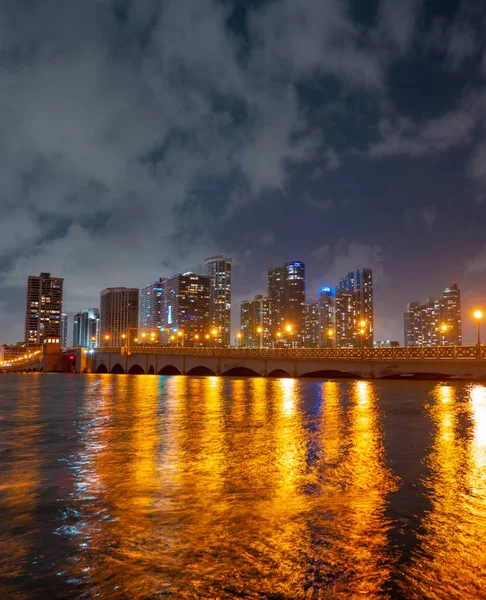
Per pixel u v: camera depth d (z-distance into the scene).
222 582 7.11
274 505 10.70
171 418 27.98
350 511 10.20
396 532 8.97
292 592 6.82
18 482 13.04
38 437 21.44
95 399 43.72
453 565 7.60
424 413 28.67
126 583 7.11
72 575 7.36
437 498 11.13
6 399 44.94
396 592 6.79
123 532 9.10
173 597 6.71
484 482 12.60
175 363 108.94
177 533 9.02
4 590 6.91
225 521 9.66
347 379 70.94
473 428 22.67
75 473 14.08
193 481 12.95
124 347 135.00
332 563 7.69
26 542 8.64
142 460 15.90
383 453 16.67
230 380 76.88
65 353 169.12
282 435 21.05
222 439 20.12
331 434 21.16
